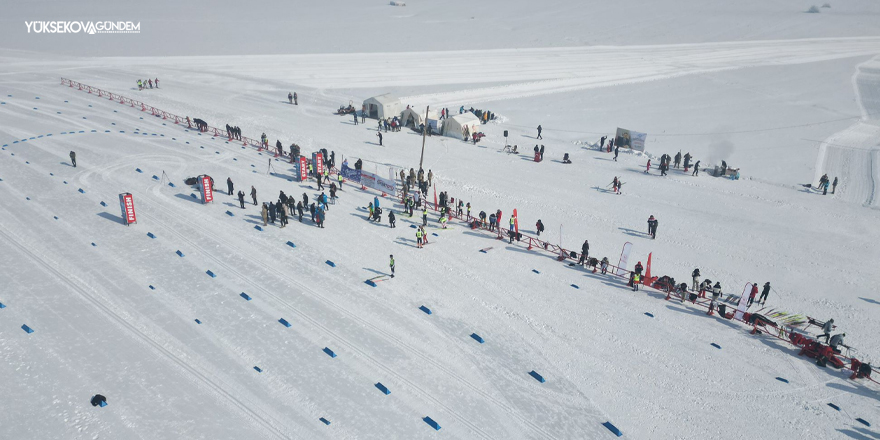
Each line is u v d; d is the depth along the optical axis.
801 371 24.16
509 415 21.09
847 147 56.16
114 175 41.66
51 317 24.92
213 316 25.77
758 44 116.12
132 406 20.33
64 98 63.19
